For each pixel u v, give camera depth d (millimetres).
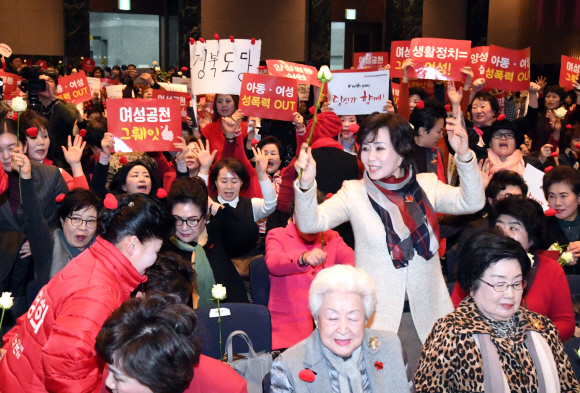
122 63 14773
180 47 14391
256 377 2283
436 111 3684
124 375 1413
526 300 2617
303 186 2207
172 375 1388
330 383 1885
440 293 2453
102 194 3828
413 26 14742
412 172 2391
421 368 2090
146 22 14727
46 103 5691
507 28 14500
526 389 1991
